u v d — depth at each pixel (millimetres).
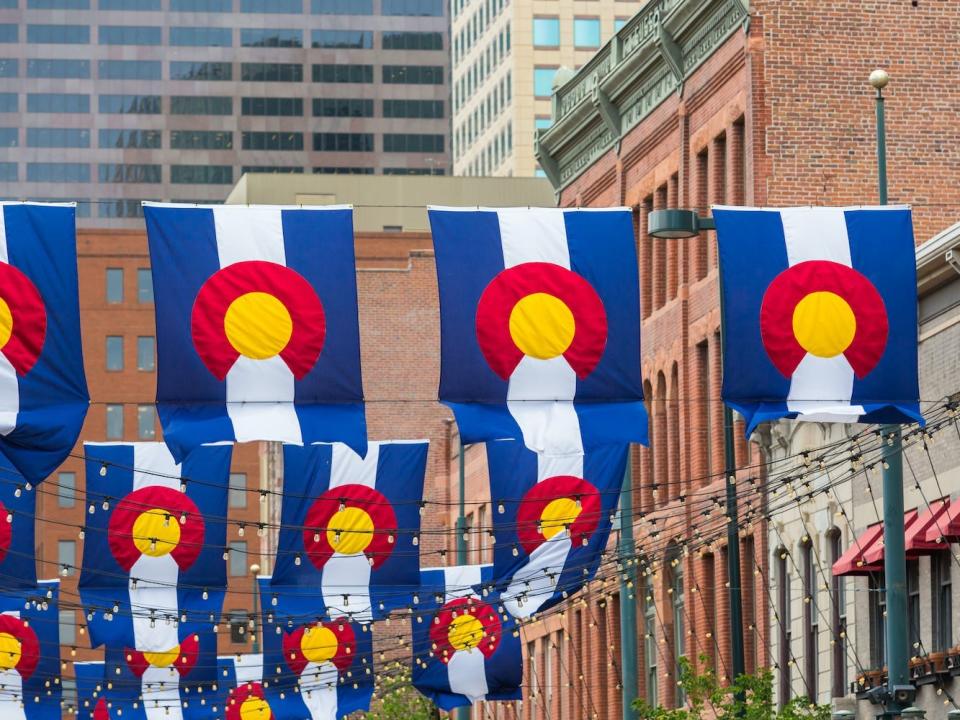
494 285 44062
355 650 73562
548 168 100500
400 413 151250
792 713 54406
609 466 53406
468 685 70812
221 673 76000
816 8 75625
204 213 43406
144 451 66125
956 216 75188
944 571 57969
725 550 76688
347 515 64750
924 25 76000
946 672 56375
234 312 43188
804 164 75000
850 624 64750
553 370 44000
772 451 71062
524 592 53812
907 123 75562
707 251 81938
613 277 44375
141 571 66000
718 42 78625
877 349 43500
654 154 87188
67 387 42625
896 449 50719
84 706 76188
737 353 43281
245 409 43125
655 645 85625
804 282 43531
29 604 71875
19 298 42469
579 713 96062
